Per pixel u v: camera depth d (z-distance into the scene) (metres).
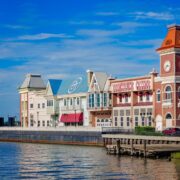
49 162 76.69
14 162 77.56
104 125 128.62
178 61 106.06
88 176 60.44
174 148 79.81
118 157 81.12
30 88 162.00
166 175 59.84
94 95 130.00
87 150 98.88
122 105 122.56
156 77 111.62
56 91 150.00
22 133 142.62
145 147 79.00
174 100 105.50
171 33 107.56
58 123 147.62
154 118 111.81
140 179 57.31
